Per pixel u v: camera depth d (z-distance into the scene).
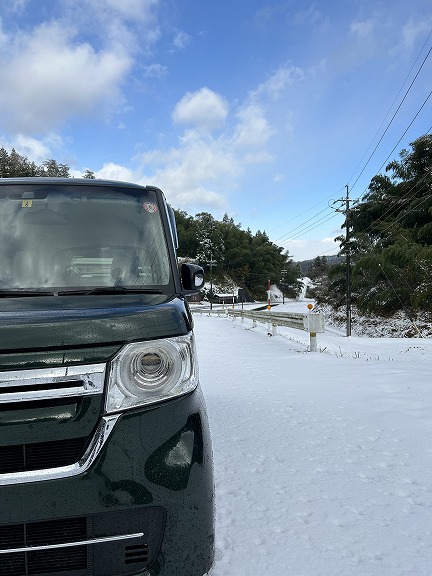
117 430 1.78
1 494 1.65
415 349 12.99
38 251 2.81
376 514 2.96
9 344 1.73
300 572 2.33
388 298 35.56
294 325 15.25
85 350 1.79
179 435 1.86
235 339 17.14
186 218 164.12
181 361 1.97
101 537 1.69
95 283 2.69
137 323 1.91
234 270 156.25
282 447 4.27
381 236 45.91
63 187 3.23
